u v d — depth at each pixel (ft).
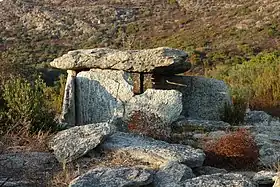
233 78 60.13
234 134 26.27
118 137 26.94
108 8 126.00
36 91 31.32
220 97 38.06
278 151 26.58
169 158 23.48
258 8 119.24
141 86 37.88
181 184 20.36
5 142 26.86
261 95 48.47
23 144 26.96
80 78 37.91
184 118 34.32
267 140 28.63
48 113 31.01
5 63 55.11
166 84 38.73
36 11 123.65
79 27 114.73
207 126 31.63
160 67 35.73
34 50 99.35
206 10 127.24
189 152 24.39
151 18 123.13
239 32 108.68
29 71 60.49
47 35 110.73
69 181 21.71
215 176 21.07
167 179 21.17
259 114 39.11
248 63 70.13
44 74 79.56
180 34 112.68
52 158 24.86
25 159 24.54
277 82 48.55
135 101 33.53
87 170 22.93
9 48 100.83
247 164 25.17
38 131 28.94
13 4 128.06
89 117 37.06
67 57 38.88
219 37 108.17
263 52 92.12
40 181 22.18
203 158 24.04
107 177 20.80
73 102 37.37
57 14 122.31
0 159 24.44
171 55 35.70
